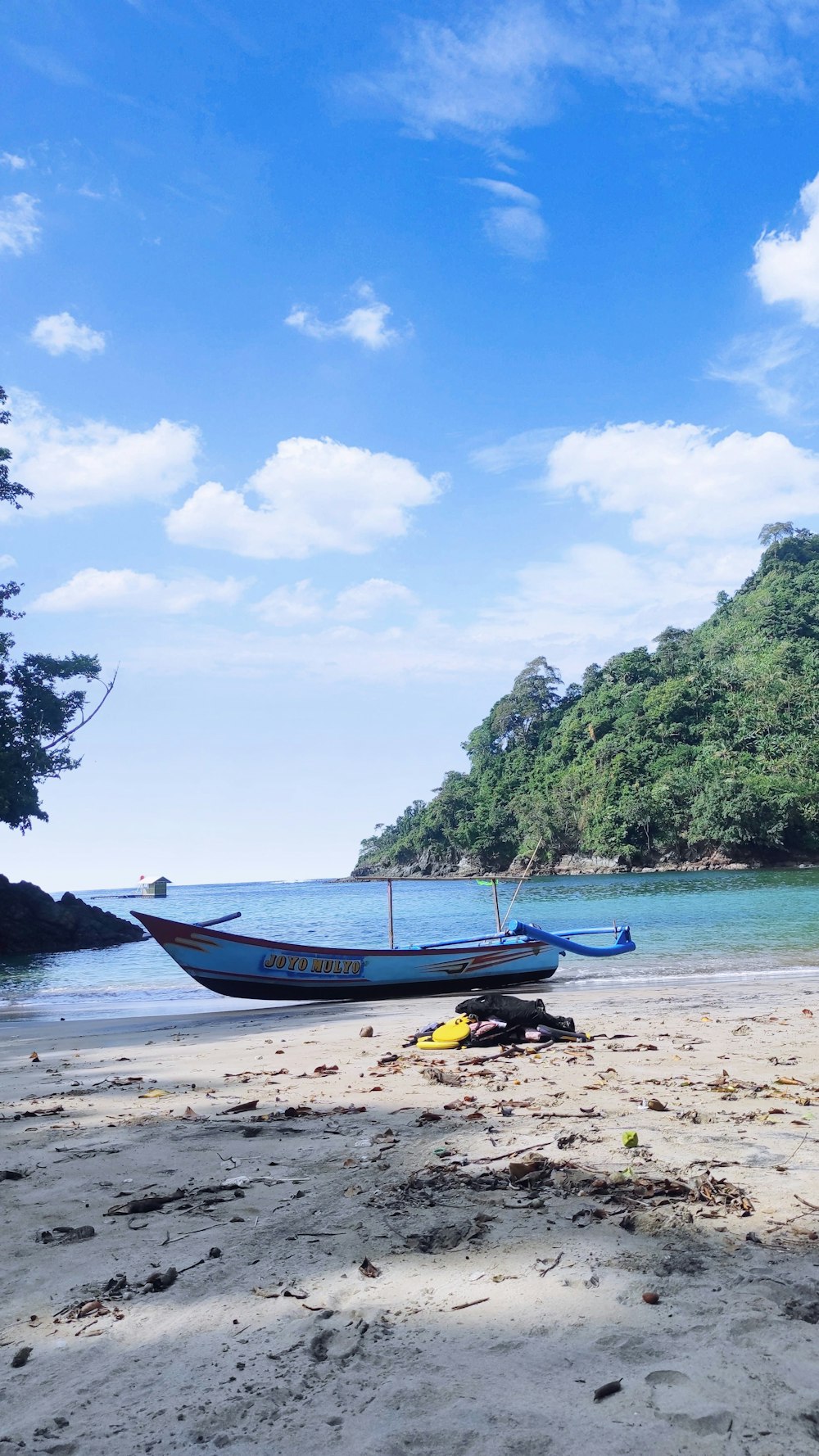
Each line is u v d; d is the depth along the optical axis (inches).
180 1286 129.4
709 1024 400.8
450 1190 164.9
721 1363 99.7
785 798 3917.3
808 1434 86.2
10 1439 92.9
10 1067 383.9
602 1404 93.1
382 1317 115.6
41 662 1612.9
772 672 4877.0
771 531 6697.8
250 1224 153.1
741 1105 230.4
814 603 5684.1
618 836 4320.9
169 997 767.7
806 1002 478.3
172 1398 99.6
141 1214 163.2
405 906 2509.8
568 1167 174.2
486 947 649.6
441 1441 88.4
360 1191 167.2
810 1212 145.9
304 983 628.4
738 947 884.6
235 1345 110.7
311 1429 92.1
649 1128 205.8
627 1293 118.3
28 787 1569.9
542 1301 117.3
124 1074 341.1
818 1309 111.2
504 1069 301.1
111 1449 90.4
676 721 4867.1
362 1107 245.8
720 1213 146.6
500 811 5128.0
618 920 1325.0
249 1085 296.7
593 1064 304.3
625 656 5762.8
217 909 2878.9
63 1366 108.2
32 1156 210.2
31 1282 134.4
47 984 941.2
